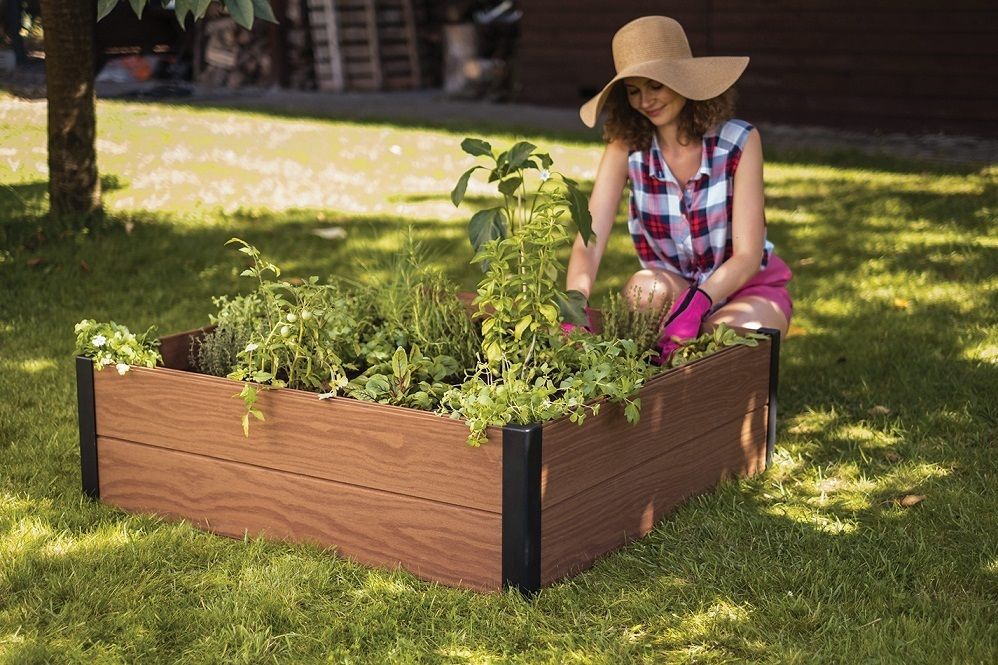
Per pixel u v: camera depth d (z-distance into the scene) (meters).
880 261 6.30
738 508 3.29
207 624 2.66
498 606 2.71
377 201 8.10
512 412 2.75
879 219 7.46
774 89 12.94
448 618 2.68
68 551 2.99
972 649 2.53
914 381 4.38
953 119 11.93
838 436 3.91
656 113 3.75
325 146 10.56
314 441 2.97
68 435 3.80
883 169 9.52
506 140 11.11
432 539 2.85
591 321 3.88
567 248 6.68
